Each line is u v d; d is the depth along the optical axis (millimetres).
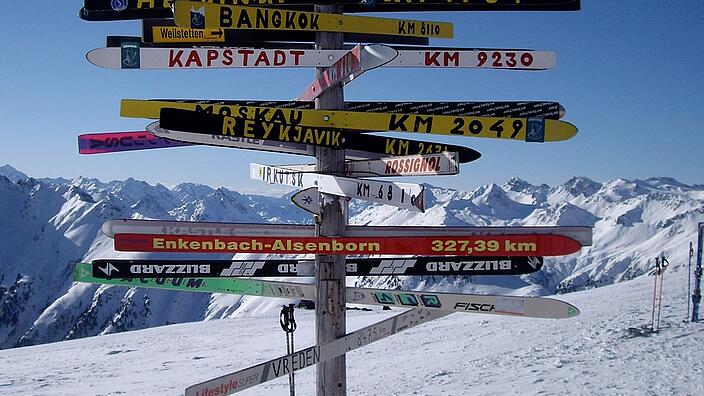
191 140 2996
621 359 10828
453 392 9891
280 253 2797
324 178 2812
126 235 2730
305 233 3000
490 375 10906
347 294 2953
